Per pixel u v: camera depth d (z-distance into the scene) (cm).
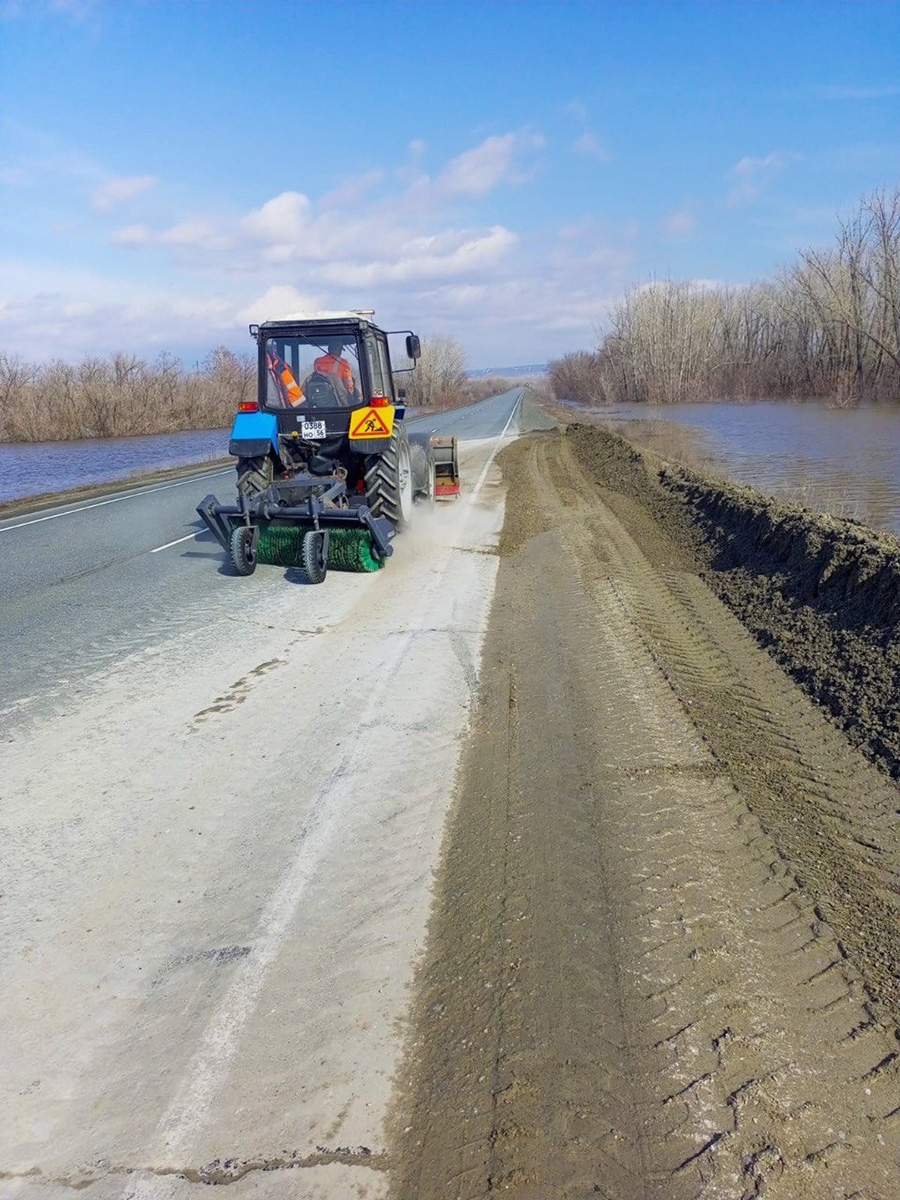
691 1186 198
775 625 643
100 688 541
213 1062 242
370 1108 225
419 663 564
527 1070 233
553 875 323
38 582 854
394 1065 239
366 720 475
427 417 4603
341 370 894
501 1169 204
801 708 495
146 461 2503
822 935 287
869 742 438
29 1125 223
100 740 461
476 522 1111
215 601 751
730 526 986
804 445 2138
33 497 1641
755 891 313
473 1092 228
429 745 441
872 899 310
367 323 900
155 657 598
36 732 474
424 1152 212
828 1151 207
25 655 614
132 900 318
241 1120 223
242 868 337
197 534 1120
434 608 698
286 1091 231
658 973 269
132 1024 257
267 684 537
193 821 373
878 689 486
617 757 421
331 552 823
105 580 853
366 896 316
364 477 937
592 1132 214
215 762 430
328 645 611
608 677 529
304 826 366
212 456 2577
